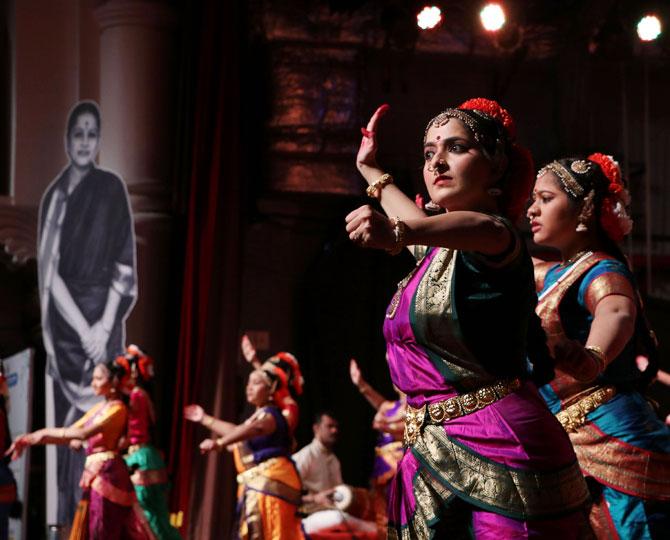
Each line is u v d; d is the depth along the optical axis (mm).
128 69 8609
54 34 9133
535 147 9594
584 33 9148
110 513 6172
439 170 1922
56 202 8453
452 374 1867
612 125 9773
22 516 7812
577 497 1899
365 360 9367
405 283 1950
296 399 9289
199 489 7805
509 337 1847
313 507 7141
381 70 9547
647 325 2723
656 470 2629
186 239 8602
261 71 9242
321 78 9242
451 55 9586
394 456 6531
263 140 9188
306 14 9211
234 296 8102
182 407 7984
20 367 8297
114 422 6289
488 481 1838
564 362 1984
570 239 2803
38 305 9805
